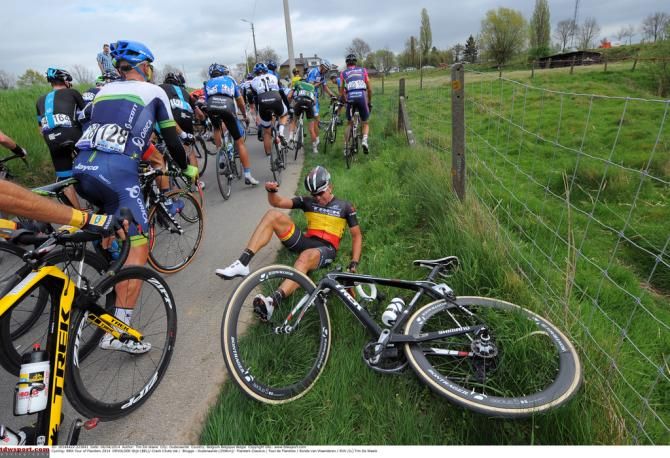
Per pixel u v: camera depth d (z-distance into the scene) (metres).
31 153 6.85
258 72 7.13
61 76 4.52
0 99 9.24
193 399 2.44
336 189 5.84
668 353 2.97
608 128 12.55
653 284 4.38
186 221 4.18
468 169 6.50
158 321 3.09
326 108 16.86
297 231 3.34
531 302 2.89
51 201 1.83
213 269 4.02
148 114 3.02
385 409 2.22
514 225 4.86
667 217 5.86
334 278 2.71
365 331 2.84
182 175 4.05
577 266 3.98
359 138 9.11
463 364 2.51
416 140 8.14
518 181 7.29
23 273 1.86
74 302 2.09
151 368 2.68
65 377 1.95
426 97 14.62
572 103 16.08
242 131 6.37
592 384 2.24
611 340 2.71
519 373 2.36
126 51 3.08
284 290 2.73
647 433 2.10
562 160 8.86
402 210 4.81
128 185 2.90
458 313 2.78
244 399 2.32
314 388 2.42
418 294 2.77
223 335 2.22
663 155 8.85
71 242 2.01
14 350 2.32
